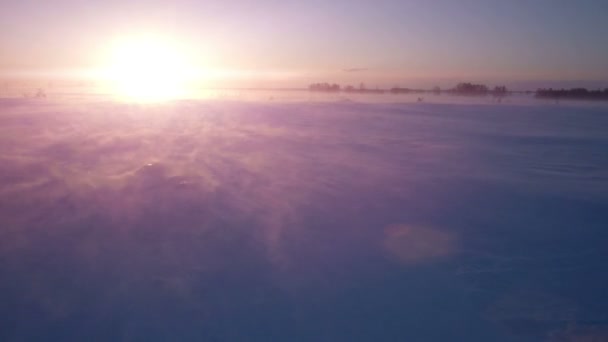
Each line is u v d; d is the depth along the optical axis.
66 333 3.70
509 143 13.53
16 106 22.08
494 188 8.22
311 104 28.42
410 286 4.57
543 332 3.84
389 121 19.05
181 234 5.72
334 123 17.91
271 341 3.66
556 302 4.31
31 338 3.63
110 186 7.69
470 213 6.79
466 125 18.09
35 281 4.49
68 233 5.66
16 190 7.32
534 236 5.93
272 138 13.45
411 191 7.93
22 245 5.28
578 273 4.90
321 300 4.27
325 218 6.43
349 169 9.52
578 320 4.02
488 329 3.88
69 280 4.52
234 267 4.88
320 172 9.16
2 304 4.08
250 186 7.93
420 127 17.19
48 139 12.16
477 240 5.76
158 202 6.90
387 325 3.90
